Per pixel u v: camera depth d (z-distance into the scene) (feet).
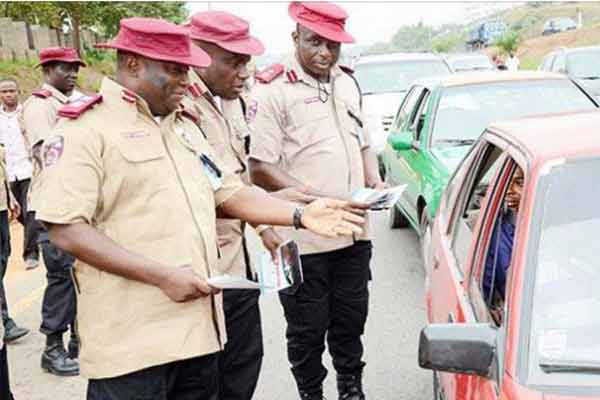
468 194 12.39
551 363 7.11
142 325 8.75
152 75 8.80
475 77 23.38
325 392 15.55
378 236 27.61
